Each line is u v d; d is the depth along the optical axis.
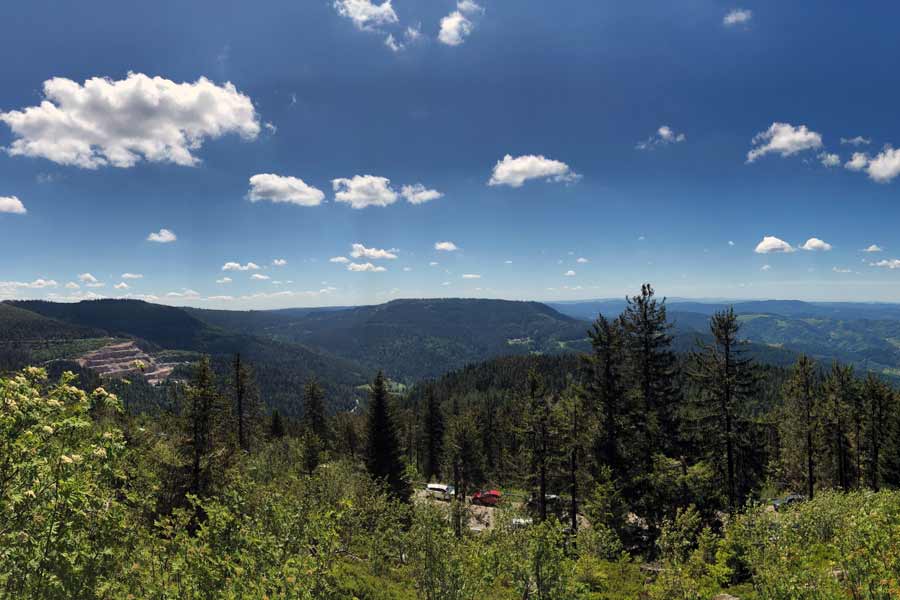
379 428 41.59
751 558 12.16
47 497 5.48
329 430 71.19
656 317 30.31
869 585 8.20
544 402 31.36
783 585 9.16
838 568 10.34
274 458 34.69
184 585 7.09
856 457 49.12
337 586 9.66
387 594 11.83
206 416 20.83
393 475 39.75
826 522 14.05
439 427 71.62
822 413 41.19
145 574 7.09
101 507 6.54
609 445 28.55
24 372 5.80
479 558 11.83
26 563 5.47
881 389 48.53
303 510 9.66
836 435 44.66
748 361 28.77
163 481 17.22
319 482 17.45
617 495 24.78
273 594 7.03
